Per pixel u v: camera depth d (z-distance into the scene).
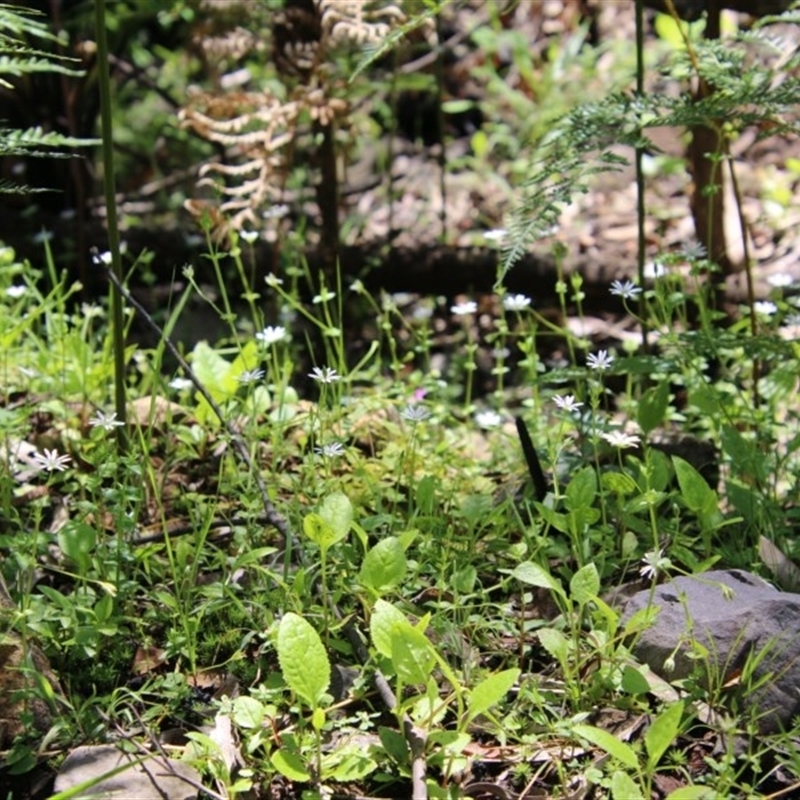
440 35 7.12
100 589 2.87
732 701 2.41
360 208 6.48
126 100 7.36
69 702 2.56
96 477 2.96
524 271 5.35
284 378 3.68
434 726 2.42
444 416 3.88
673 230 5.84
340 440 3.43
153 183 6.59
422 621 2.38
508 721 2.45
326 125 5.16
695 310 4.84
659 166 6.28
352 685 2.53
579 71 6.77
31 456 3.47
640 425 3.24
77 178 5.31
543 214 3.10
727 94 3.28
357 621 2.72
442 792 2.22
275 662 2.69
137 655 2.73
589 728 2.19
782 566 2.87
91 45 5.62
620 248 5.73
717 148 4.13
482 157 6.59
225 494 3.36
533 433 3.71
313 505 3.16
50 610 2.66
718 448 3.50
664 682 2.47
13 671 2.50
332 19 4.75
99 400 3.85
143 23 7.05
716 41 3.56
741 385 4.04
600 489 3.05
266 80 6.39
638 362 3.30
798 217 5.73
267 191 4.84
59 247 5.54
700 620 2.54
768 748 2.32
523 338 5.43
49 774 2.39
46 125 5.75
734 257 5.04
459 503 3.24
